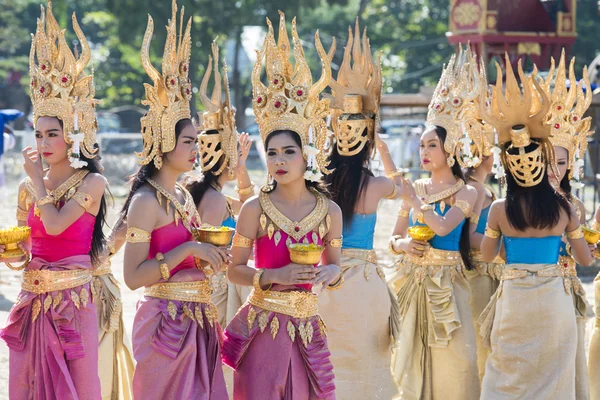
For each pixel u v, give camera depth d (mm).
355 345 10953
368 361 11031
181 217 9141
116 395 10719
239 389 9219
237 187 12469
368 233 11266
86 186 9703
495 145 11305
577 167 12727
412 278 12555
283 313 9086
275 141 9148
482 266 12891
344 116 11258
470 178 13039
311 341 9156
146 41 9062
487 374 11242
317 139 9344
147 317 8930
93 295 9812
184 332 8891
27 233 9461
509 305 10984
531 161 10828
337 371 10953
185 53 9398
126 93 91125
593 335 12383
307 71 9219
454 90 12625
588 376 12125
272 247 9195
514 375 10945
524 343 10938
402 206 12977
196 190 11375
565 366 10922
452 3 38719
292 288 9109
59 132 9633
